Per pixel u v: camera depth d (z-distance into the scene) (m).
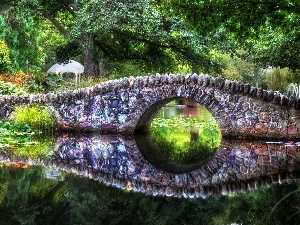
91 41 24.06
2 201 3.71
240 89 11.30
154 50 25.34
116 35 24.89
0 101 12.46
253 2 11.65
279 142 10.67
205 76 11.62
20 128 11.61
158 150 9.19
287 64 21.41
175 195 4.17
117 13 21.42
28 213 3.29
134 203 3.71
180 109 29.11
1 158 6.79
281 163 6.93
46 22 31.31
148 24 21.94
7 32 28.58
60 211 3.37
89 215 3.25
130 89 12.26
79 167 6.10
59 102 12.57
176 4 12.08
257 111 11.26
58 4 24.53
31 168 5.76
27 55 31.41
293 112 10.98
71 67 34.97
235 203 3.78
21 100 12.52
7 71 19.91
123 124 12.32
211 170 6.30
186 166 6.85
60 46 26.78
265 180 5.20
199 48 23.12
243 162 7.12
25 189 4.25
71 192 4.14
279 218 3.20
